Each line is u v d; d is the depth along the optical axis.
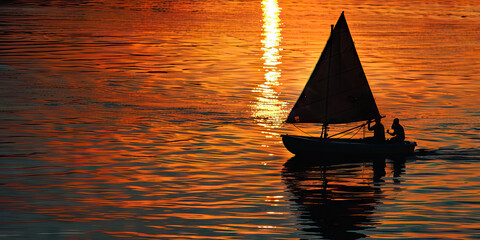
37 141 98.94
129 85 146.38
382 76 163.62
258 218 67.31
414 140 103.94
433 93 142.88
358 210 70.06
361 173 85.31
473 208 71.00
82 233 62.53
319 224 65.88
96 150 94.62
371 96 97.69
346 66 98.00
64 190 75.88
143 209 69.81
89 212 68.50
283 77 160.75
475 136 106.62
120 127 108.94
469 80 160.25
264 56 196.25
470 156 94.50
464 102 133.25
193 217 67.44
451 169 87.50
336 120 98.69
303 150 93.62
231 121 115.06
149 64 177.25
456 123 115.31
